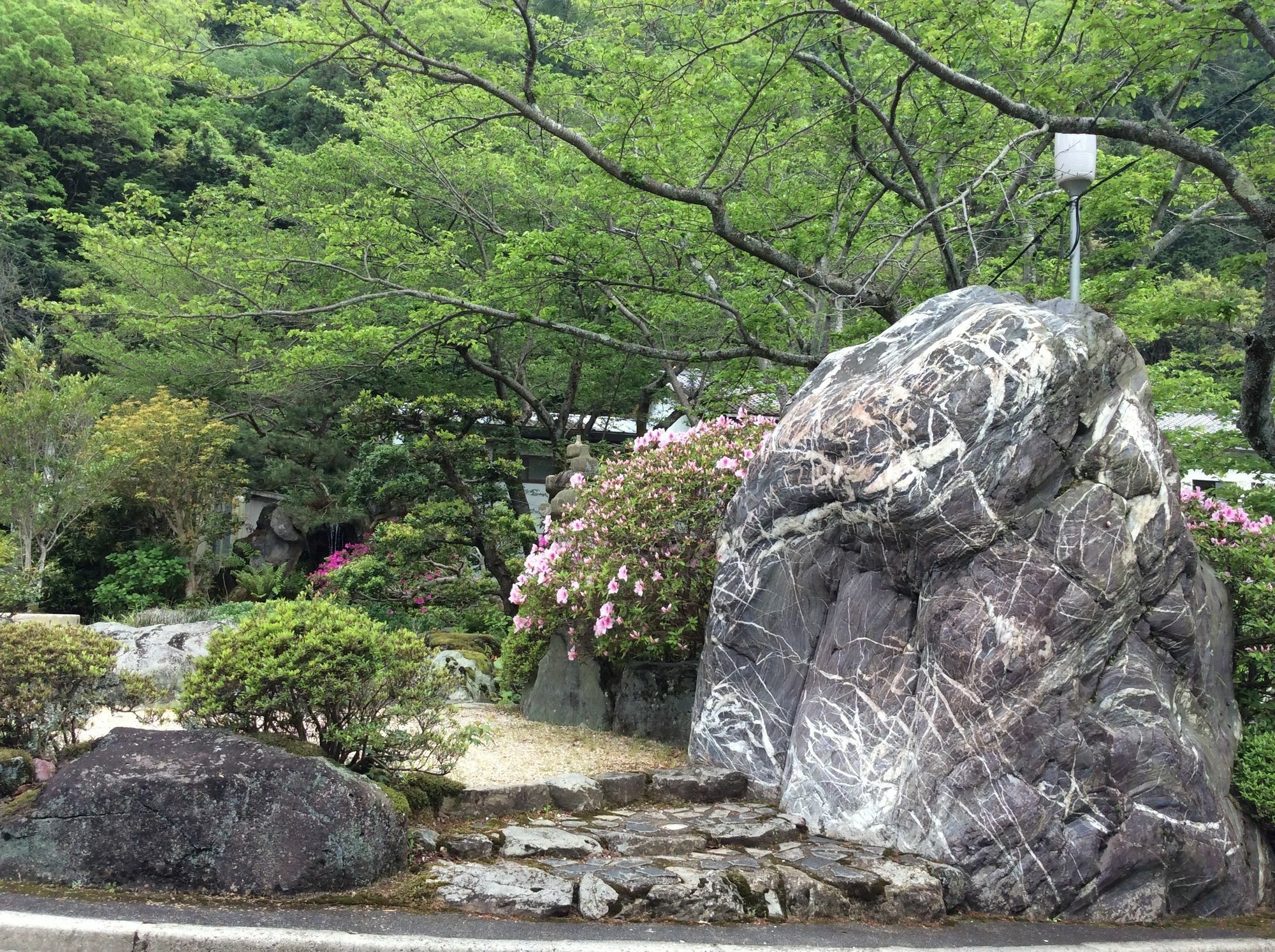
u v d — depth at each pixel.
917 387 5.62
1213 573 6.65
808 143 12.09
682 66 8.98
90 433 15.33
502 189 15.88
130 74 24.88
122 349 17.84
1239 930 5.42
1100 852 5.30
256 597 16.34
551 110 13.12
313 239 16.12
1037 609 5.38
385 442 13.95
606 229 11.41
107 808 4.37
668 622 7.58
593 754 7.00
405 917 4.14
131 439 15.38
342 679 4.91
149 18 11.12
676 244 11.34
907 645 5.78
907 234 8.59
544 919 4.27
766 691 6.47
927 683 5.55
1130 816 5.39
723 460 7.67
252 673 4.73
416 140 15.05
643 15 10.42
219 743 4.59
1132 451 5.67
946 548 5.51
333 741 5.01
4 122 24.81
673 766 6.71
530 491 20.98
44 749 5.01
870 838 5.50
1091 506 5.52
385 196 14.82
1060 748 5.34
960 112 10.83
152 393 18.00
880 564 5.99
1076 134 7.98
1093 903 5.30
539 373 17.39
